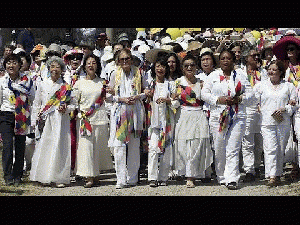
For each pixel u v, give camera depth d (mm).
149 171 14758
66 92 15242
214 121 14641
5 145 15469
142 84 15250
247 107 15375
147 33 29297
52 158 15172
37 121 15500
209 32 24703
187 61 14844
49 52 18438
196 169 14539
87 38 33219
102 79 15648
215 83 14555
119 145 14703
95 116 15211
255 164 16219
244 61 17484
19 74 15828
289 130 14555
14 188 14914
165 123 14758
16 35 25859
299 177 15508
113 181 16000
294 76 15391
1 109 15539
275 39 21734
